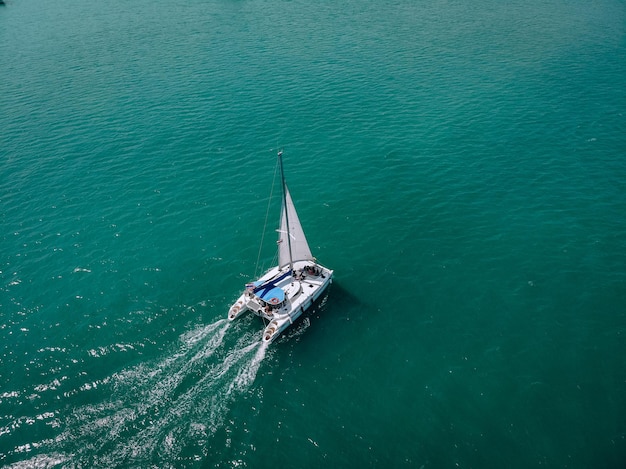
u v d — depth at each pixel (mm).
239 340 40469
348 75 98562
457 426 33875
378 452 32375
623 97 85938
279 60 107375
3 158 69812
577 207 57312
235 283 47281
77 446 32469
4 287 47000
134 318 43188
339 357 39375
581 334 40875
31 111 84188
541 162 67000
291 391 36469
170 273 48688
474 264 49375
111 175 65875
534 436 33031
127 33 129625
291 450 32500
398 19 138125
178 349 39812
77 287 46906
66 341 40906
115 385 36750
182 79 97688
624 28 128000
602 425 33531
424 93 89812
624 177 62594
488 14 142375
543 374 37500
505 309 43781
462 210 57750
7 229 55438
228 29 131625
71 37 126875
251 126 78875
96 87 94000
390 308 44344
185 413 34719
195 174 66000
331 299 45344
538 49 112438
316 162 68625
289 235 43188
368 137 74812
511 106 84062
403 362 38906
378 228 55219
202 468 31391
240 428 33812
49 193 62062
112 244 52938
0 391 36438
